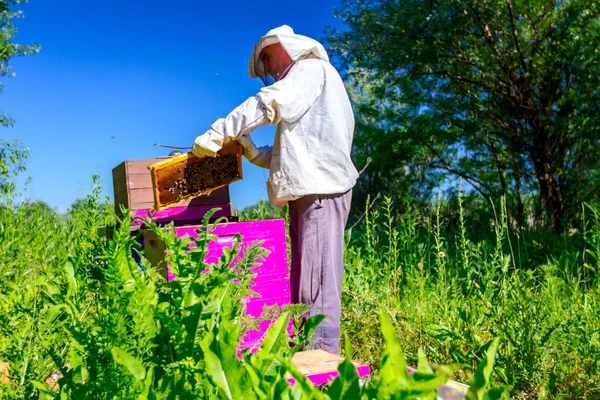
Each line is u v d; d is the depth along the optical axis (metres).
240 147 3.79
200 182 3.69
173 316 1.00
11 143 11.95
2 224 4.64
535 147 12.13
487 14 11.43
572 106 11.55
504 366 3.00
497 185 13.87
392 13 12.59
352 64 13.41
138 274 1.04
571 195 11.80
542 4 11.37
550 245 7.72
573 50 10.81
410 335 3.65
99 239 1.26
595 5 10.79
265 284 3.37
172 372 0.97
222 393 0.69
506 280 4.04
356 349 3.64
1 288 2.69
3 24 15.80
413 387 0.57
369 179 15.01
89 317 1.18
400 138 14.36
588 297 4.02
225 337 0.71
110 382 0.97
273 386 0.65
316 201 3.60
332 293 3.57
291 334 3.09
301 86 3.60
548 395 2.85
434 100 13.38
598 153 11.66
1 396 1.27
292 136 3.65
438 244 5.16
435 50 11.98
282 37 3.75
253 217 4.65
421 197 14.55
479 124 12.55
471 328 3.39
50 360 1.37
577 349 3.28
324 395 0.59
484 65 12.20
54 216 6.00
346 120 3.82
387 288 4.57
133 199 3.90
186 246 1.08
